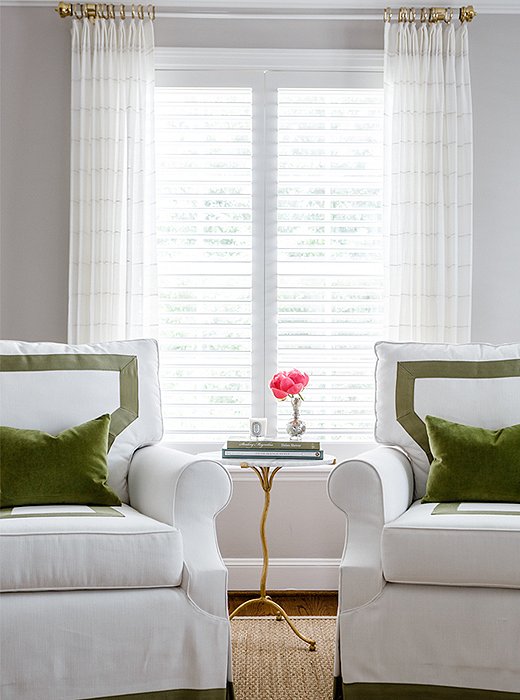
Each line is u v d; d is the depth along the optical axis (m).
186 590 2.56
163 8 3.96
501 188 4.01
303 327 4.02
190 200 4.01
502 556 2.51
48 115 3.97
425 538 2.55
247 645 3.20
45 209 3.98
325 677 2.89
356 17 3.96
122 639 2.47
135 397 3.29
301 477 3.94
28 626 2.40
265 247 4.00
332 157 4.00
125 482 3.14
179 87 3.98
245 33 3.98
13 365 3.16
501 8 4.00
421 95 3.89
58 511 2.72
